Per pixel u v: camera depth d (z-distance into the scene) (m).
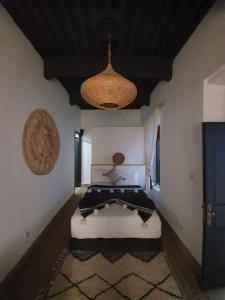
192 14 1.95
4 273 1.87
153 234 2.45
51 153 3.24
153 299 1.70
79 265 2.18
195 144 2.20
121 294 1.75
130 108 5.94
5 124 1.92
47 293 1.76
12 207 2.04
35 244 2.57
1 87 1.85
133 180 5.06
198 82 2.12
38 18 2.04
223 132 1.84
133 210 2.58
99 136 5.30
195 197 2.21
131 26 2.20
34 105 2.64
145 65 2.95
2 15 1.87
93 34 2.37
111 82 1.76
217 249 1.85
